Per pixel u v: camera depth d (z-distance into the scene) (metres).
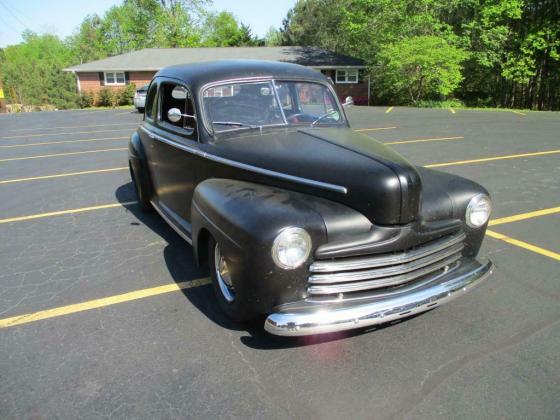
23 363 2.91
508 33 25.72
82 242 5.02
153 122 5.06
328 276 2.74
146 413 2.47
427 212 3.05
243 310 2.90
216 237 2.95
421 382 2.68
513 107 28.39
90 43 69.31
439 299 2.92
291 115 4.09
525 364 2.82
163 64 32.41
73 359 2.94
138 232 5.30
